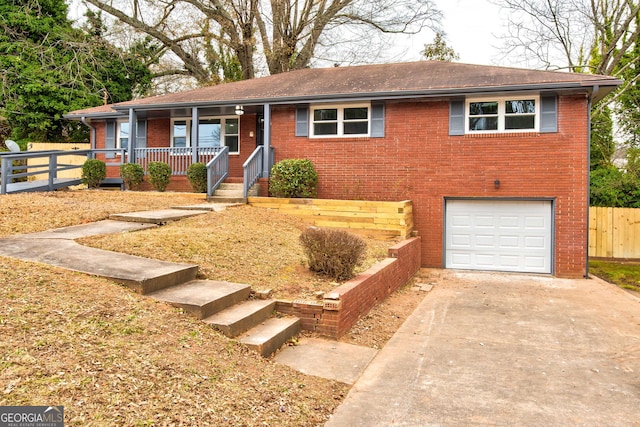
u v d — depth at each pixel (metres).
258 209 11.45
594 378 4.64
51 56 20.78
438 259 11.91
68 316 3.90
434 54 26.67
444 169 11.85
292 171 12.27
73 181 14.16
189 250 6.90
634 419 3.72
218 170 13.34
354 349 5.19
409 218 11.48
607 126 19.58
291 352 4.95
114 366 3.32
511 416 3.73
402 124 12.18
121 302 4.49
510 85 10.74
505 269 11.53
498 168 11.42
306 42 27.09
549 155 11.04
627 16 18.30
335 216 11.09
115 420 2.74
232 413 3.24
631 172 17.48
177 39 26.75
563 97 10.95
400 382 4.39
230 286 5.65
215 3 24.64
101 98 22.28
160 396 3.15
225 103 13.37
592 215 15.53
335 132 12.98
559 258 10.92
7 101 19.73
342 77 14.70
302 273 6.86
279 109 13.40
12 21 20.14
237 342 4.52
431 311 7.37
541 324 6.70
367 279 6.67
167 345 3.93
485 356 5.25
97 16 24.34
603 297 8.59
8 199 9.95
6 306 3.82
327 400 3.88
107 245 6.55
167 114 15.42
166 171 13.70
